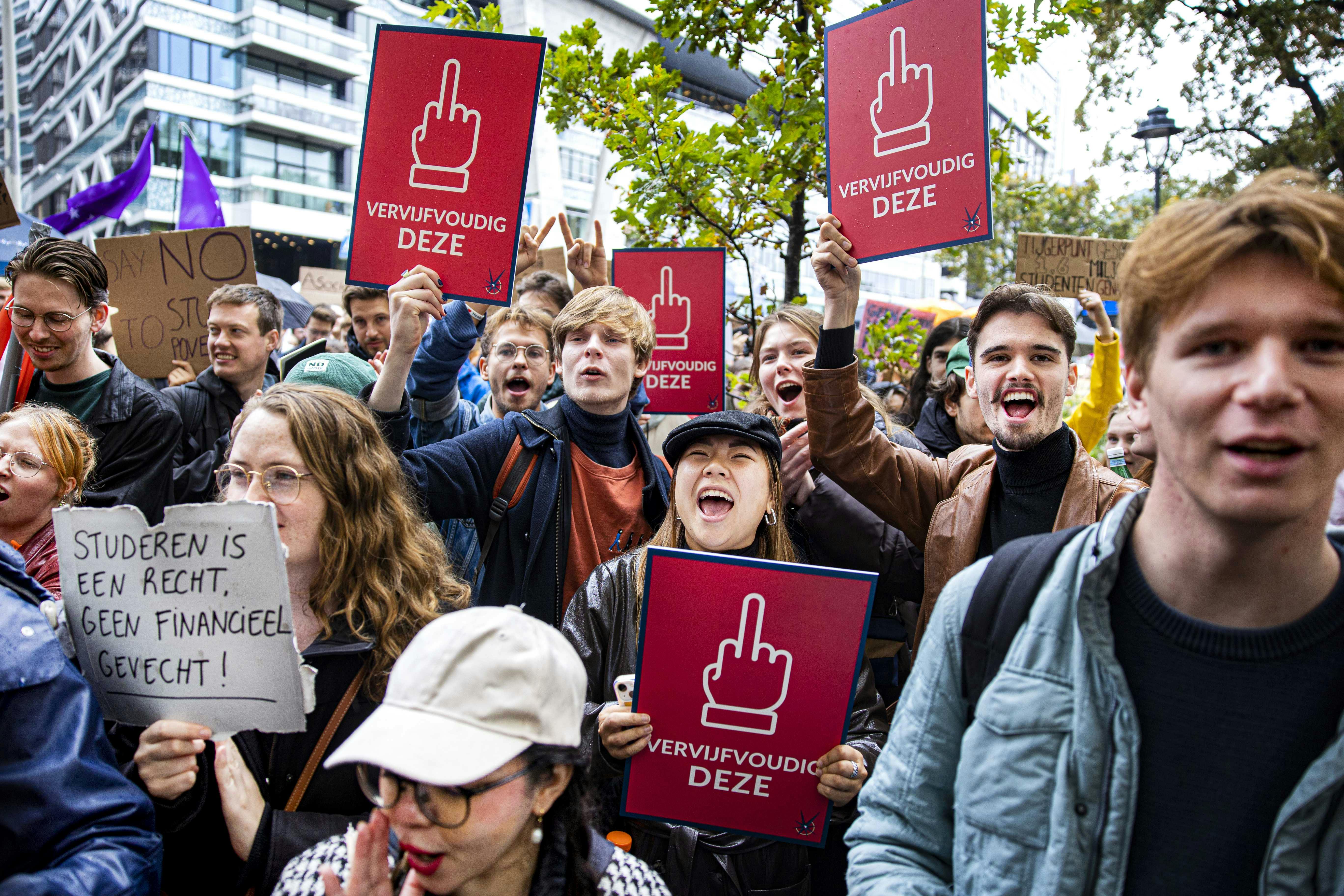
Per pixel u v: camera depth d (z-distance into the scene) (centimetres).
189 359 527
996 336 258
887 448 285
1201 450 112
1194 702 122
